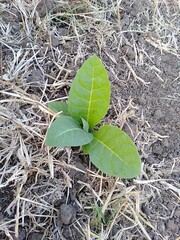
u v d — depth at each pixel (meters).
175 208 0.33
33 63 0.36
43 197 0.32
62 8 0.40
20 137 0.32
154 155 0.35
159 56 0.39
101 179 0.32
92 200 0.32
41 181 0.32
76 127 0.32
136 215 0.32
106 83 0.32
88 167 0.33
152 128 0.36
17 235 0.30
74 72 0.36
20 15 0.39
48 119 0.33
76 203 0.32
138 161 0.30
